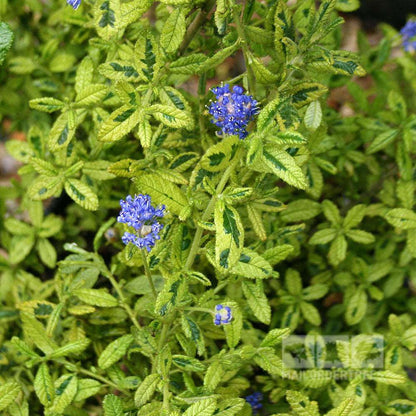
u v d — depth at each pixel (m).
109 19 0.42
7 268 0.60
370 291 0.58
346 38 0.98
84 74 0.49
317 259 0.60
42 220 0.60
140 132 0.43
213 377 0.44
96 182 0.54
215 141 0.51
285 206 0.47
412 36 0.65
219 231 0.39
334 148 0.60
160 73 0.44
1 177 0.88
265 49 0.47
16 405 0.48
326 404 0.53
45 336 0.47
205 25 0.47
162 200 0.40
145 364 0.50
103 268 0.49
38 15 0.67
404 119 0.56
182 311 0.43
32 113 0.64
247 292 0.46
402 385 0.51
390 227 0.63
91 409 0.53
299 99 0.43
